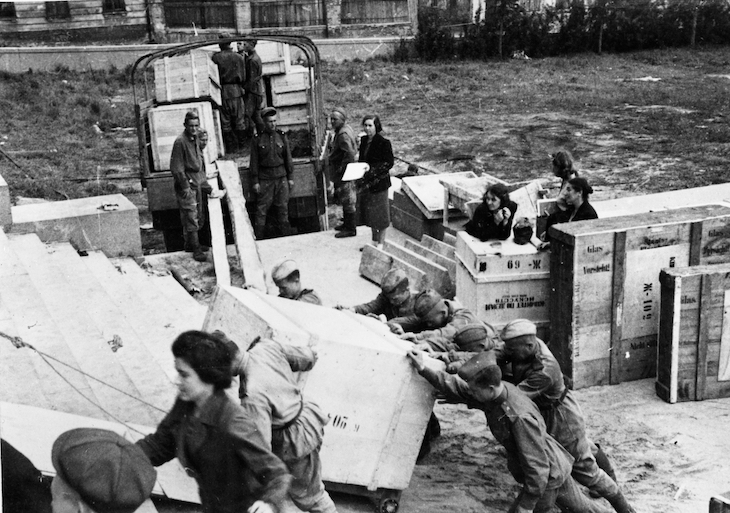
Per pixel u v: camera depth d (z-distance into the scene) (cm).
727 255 921
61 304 891
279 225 1448
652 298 914
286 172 1420
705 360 870
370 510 642
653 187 1841
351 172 1232
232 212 1281
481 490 707
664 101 2866
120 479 412
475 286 954
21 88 3062
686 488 722
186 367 428
